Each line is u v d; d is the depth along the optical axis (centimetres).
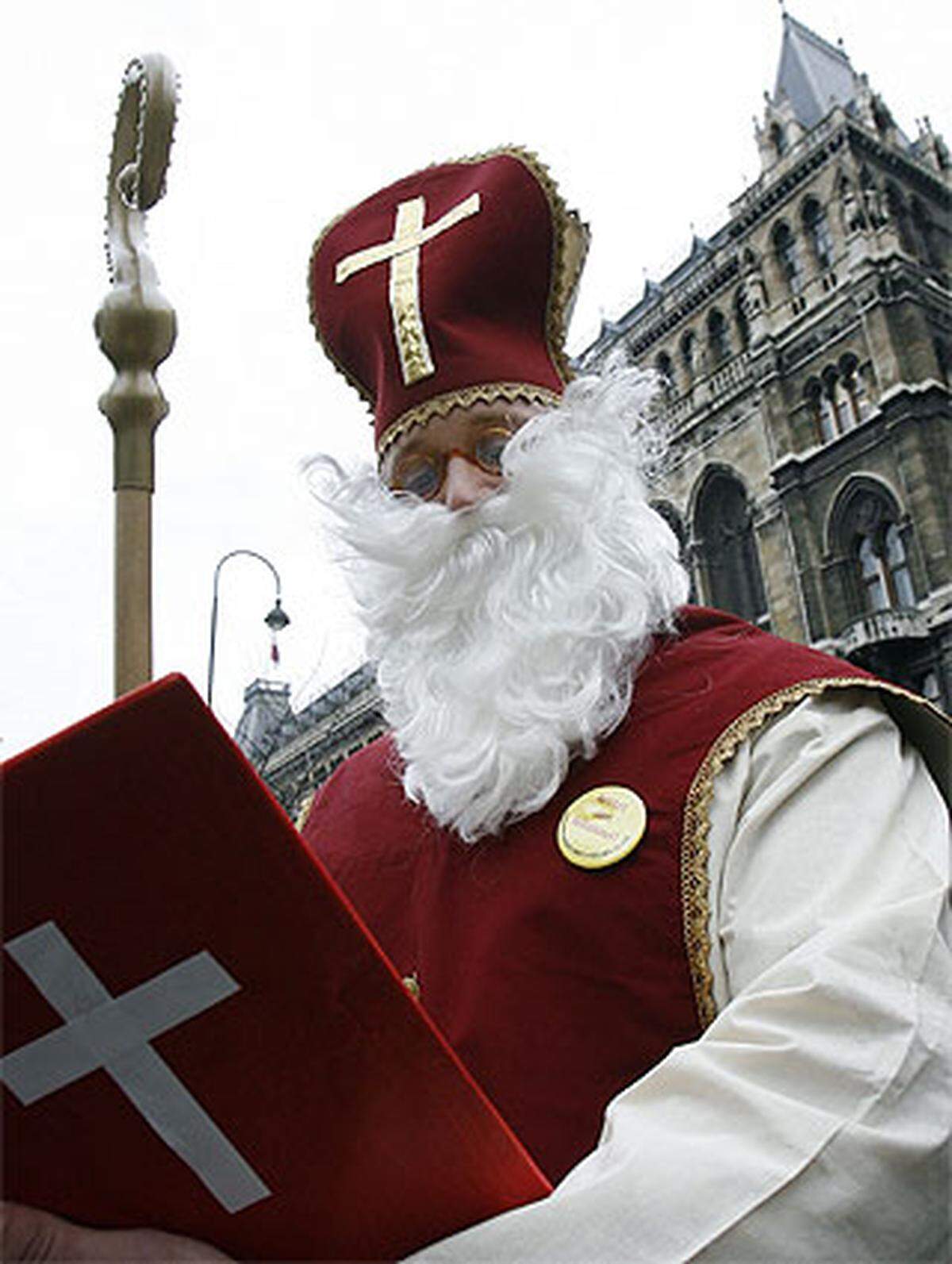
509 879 143
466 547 181
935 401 1934
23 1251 90
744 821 128
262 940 86
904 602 1917
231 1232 94
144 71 197
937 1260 95
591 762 150
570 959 134
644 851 136
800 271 2141
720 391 2186
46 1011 86
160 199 199
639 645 163
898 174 2181
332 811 188
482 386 192
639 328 2370
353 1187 93
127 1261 90
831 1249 91
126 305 189
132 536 181
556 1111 127
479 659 164
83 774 82
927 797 130
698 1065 102
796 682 142
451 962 144
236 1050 88
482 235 202
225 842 84
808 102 2797
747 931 119
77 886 84
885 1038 100
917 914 109
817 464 2023
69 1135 90
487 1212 96
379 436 199
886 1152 95
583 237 212
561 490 176
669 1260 89
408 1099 90
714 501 2189
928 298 2042
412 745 165
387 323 200
